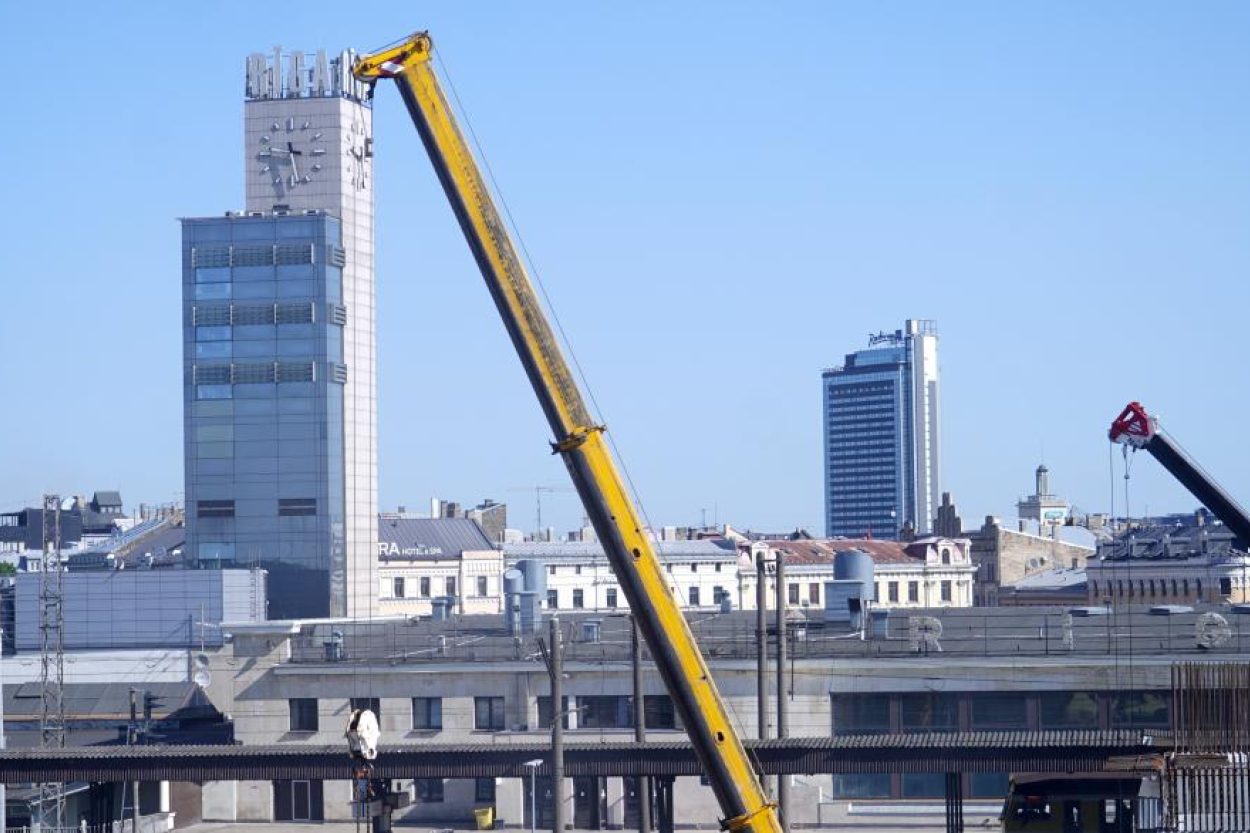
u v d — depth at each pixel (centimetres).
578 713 12012
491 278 6178
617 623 13762
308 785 12275
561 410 6138
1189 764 8075
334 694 12269
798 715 11469
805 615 13362
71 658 16488
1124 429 8706
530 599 13362
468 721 12062
